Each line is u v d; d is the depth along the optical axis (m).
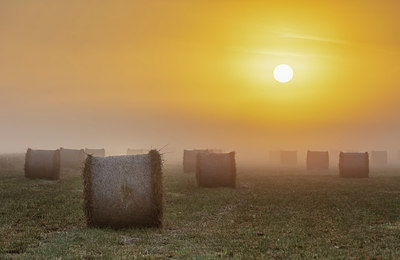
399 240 15.16
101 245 13.91
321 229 17.09
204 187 32.22
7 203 22.34
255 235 15.87
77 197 25.22
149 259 12.18
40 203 22.73
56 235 15.30
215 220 19.05
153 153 17.14
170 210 21.58
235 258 12.24
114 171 16.95
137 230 16.52
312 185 35.16
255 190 31.03
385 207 23.08
